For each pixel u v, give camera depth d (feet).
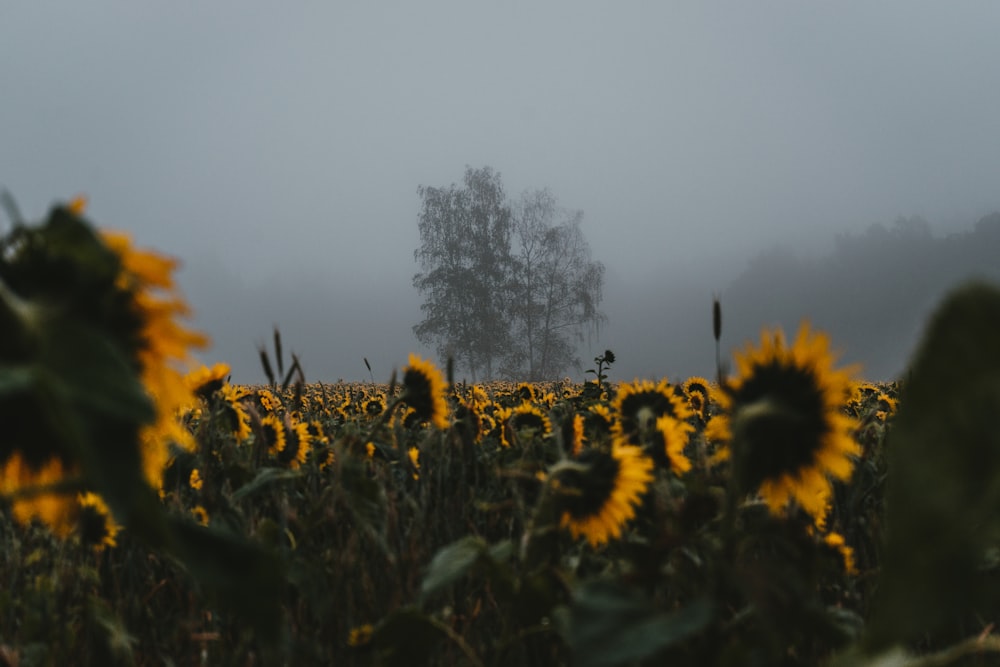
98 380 1.84
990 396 1.53
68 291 2.16
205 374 7.63
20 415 2.18
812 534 5.02
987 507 1.50
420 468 7.09
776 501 3.25
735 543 3.08
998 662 2.28
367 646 4.12
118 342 2.22
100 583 5.28
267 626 2.44
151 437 2.43
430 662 4.49
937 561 1.53
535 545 4.17
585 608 2.39
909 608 1.55
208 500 5.35
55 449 2.27
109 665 4.35
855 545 6.21
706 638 2.76
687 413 7.66
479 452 7.47
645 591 3.20
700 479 4.45
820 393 3.14
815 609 2.56
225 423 7.64
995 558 3.60
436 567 3.85
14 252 2.14
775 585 2.59
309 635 4.62
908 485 1.57
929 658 2.32
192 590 4.60
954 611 1.52
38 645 4.21
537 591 3.86
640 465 4.19
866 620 4.75
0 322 1.84
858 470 6.35
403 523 5.88
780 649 2.71
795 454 3.13
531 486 5.09
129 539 5.61
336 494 4.91
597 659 2.24
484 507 4.97
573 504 4.18
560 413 9.80
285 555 4.68
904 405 1.61
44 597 4.62
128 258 2.27
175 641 4.76
